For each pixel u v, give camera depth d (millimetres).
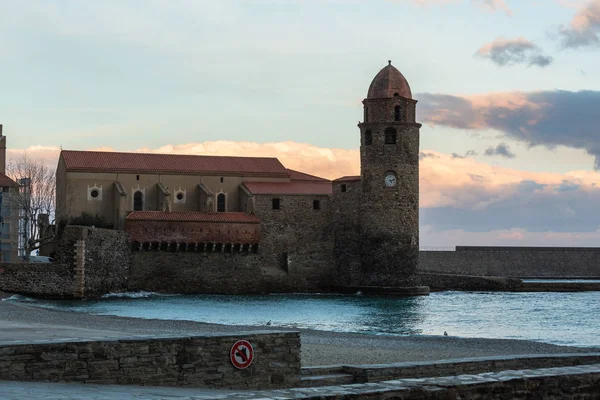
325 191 131625
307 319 82750
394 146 125750
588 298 120562
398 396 21641
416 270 126375
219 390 29609
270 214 127312
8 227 122000
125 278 119062
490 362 38750
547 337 69062
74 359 27922
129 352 28938
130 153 134125
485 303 109500
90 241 106562
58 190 136625
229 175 133875
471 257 173750
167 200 126125
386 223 125375
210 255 124188
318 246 128625
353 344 53750
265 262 126625
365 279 125750
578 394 24156
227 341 30844
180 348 29906
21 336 32781
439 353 48250
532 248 179250
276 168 137500
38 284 102188
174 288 122125
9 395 23672
